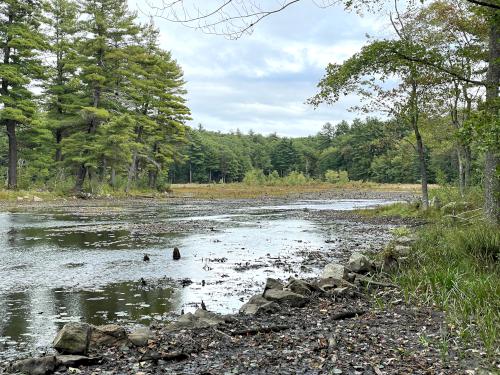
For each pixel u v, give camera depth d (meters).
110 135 46.62
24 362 5.48
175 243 17.30
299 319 7.62
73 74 51.41
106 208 34.53
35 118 44.97
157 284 10.69
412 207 28.98
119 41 50.16
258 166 148.62
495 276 9.04
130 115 51.59
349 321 7.46
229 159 131.38
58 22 52.28
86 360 5.67
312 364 5.46
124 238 18.50
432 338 6.41
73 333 5.96
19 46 43.00
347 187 91.31
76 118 47.84
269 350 6.03
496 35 13.73
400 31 19.86
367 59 11.84
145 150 59.75
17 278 11.26
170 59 65.75
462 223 16.89
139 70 52.38
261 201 49.88
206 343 6.32
